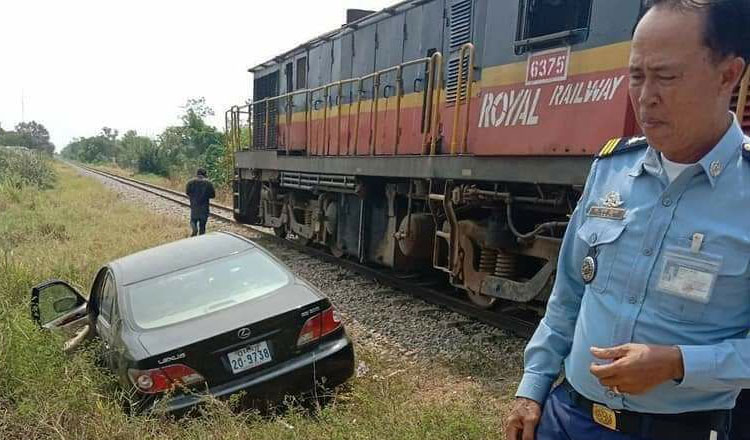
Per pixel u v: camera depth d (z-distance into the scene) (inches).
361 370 201.5
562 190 196.7
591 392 70.5
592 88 179.5
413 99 310.8
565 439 73.7
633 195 69.0
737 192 61.1
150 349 158.2
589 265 71.2
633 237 66.8
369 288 323.9
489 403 171.8
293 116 471.8
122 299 181.3
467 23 265.4
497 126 217.9
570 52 187.3
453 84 275.6
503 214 232.2
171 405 154.9
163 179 1908.2
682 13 59.3
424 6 305.6
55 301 240.1
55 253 407.2
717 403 64.2
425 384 192.5
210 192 522.6
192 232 529.0
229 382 161.9
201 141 2204.7
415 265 334.0
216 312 172.1
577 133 183.9
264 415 165.3
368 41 360.8
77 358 182.7
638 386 59.9
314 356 170.9
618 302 67.0
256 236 549.6
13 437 151.3
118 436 145.3
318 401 173.0
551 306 82.1
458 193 239.5
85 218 657.6
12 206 756.0
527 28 203.9
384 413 161.2
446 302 282.0
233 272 191.2
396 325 253.4
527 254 221.6
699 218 62.1
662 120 62.0
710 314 60.8
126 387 161.2
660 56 60.3
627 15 168.9
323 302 177.2
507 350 217.5
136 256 208.1
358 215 369.7
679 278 61.9
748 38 59.2
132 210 757.9
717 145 62.8
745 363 58.2
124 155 3304.6
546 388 79.9
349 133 375.9
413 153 309.9
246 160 553.9
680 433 64.8
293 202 479.8
